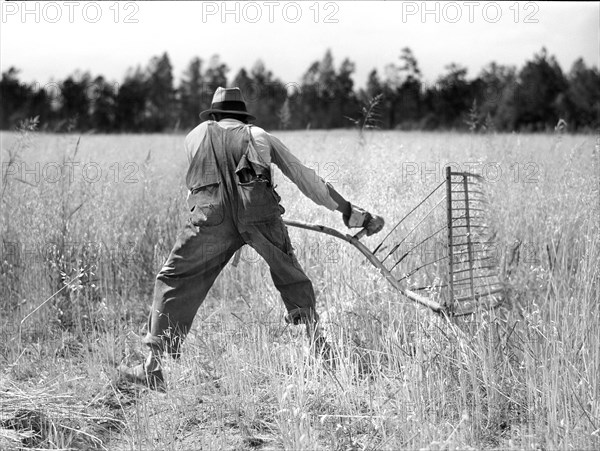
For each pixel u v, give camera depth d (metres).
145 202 7.42
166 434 3.73
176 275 4.24
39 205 6.17
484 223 5.92
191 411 3.99
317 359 4.32
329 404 3.97
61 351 4.94
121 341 4.98
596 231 5.42
